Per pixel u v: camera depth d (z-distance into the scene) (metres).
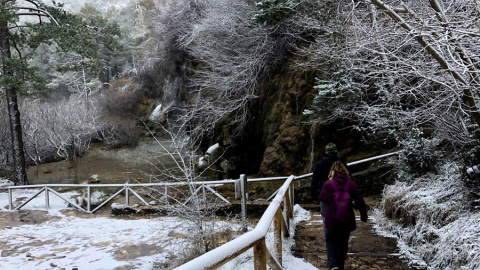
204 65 19.25
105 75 50.97
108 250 6.96
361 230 6.69
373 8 6.78
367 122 9.98
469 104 5.13
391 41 6.08
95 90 46.19
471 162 5.49
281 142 12.77
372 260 5.15
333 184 4.59
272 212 3.79
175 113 28.80
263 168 13.04
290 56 14.28
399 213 6.51
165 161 22.41
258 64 14.93
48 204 11.24
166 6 26.19
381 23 7.18
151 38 32.69
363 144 11.20
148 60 32.91
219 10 16.06
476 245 4.08
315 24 10.71
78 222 9.36
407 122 7.99
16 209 11.21
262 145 15.38
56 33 15.18
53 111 26.91
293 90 12.80
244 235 2.84
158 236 7.66
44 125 25.70
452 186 5.91
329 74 10.42
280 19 12.10
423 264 4.89
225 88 15.26
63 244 7.51
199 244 6.16
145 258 6.41
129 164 22.73
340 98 9.79
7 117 21.66
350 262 5.10
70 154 26.69
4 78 14.31
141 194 12.86
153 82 34.62
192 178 6.98
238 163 15.97
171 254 6.48
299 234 6.52
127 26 49.53
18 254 6.94
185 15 21.89
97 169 21.62
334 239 4.50
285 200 6.13
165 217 9.09
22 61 14.96
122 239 7.61
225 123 16.67
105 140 30.97
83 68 17.14
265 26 13.45
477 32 4.40
